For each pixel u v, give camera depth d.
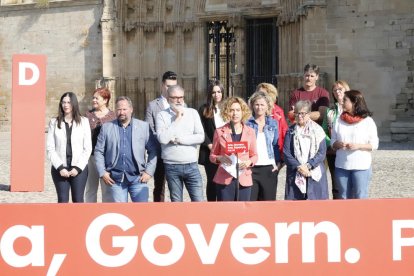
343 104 14.08
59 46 52.56
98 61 51.09
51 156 14.39
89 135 14.59
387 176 24.27
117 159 13.88
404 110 39.41
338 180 14.09
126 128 14.00
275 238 8.68
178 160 14.28
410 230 8.70
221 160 13.33
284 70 43.62
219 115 14.81
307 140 13.61
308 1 40.56
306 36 40.69
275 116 14.81
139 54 49.25
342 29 40.22
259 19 46.19
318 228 8.69
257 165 13.80
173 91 14.24
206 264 8.67
